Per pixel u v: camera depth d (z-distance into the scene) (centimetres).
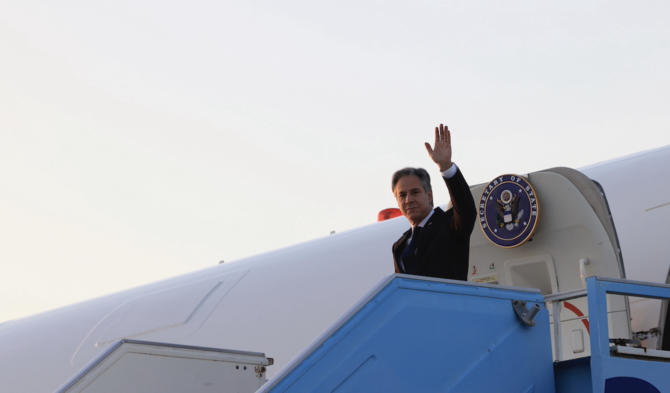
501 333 439
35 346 2008
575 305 795
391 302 407
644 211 1150
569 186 812
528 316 448
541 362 449
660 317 880
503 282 873
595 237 782
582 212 795
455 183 554
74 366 1784
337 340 386
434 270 564
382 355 395
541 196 840
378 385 389
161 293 2003
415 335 408
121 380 636
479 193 900
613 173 1331
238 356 693
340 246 1792
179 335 1662
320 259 1745
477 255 903
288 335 1456
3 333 2302
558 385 463
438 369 409
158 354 654
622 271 776
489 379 424
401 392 394
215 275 1995
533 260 841
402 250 627
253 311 1617
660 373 434
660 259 1034
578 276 797
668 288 477
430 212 614
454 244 566
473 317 431
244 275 1872
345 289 1522
